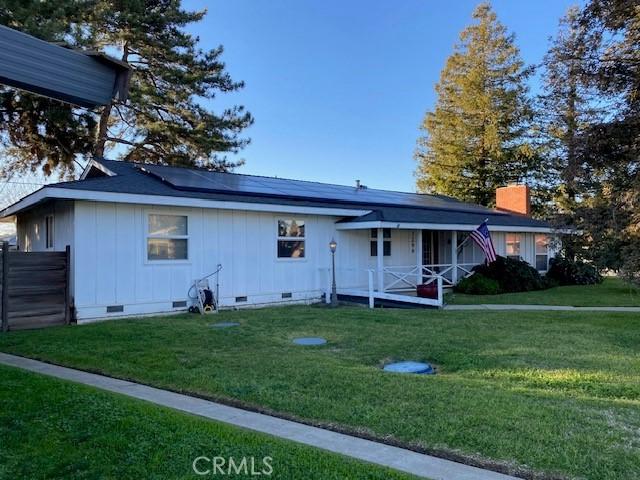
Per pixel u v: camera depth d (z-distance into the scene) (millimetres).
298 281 13375
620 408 4410
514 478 3104
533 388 5211
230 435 3742
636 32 9297
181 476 3150
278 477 3098
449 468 3246
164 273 10836
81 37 16078
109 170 12477
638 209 8852
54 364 6398
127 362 6281
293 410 4402
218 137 21438
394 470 3156
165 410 4344
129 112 20953
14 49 3531
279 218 12977
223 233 11828
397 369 6105
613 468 3205
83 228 9742
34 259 9188
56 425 4043
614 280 21719
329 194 15469
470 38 30734
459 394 4762
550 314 10680
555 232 10375
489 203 31188
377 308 12195
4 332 8570
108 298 10031
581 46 9906
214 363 6160
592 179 10219
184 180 12094
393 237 16500
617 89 9695
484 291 15570
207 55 21266
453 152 31016
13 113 17578
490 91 30078
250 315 10570
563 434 3750
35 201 9898
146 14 19562
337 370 5727
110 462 3389
